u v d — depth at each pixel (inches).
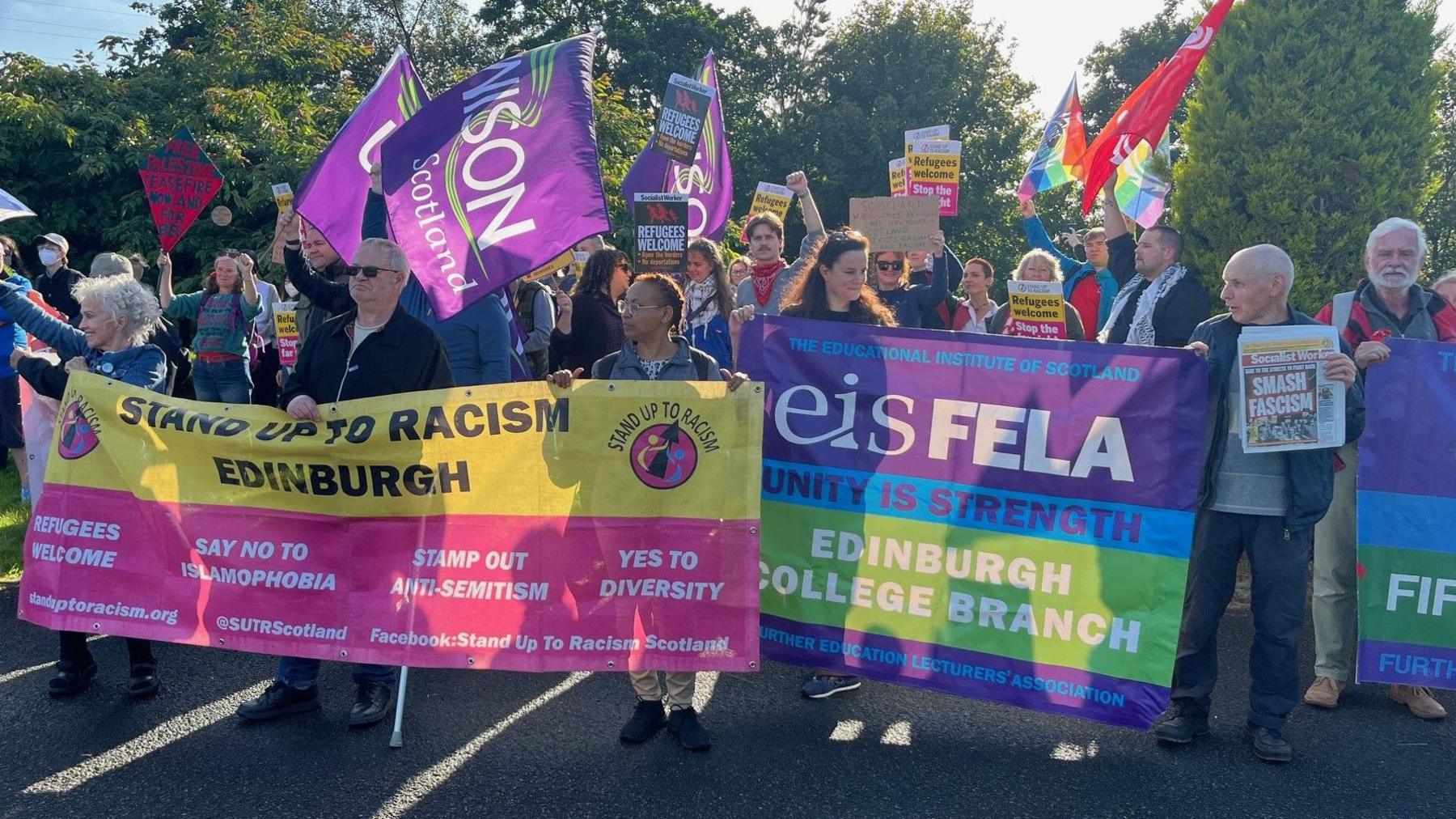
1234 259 156.3
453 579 153.8
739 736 160.7
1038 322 199.8
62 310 346.3
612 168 669.9
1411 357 169.3
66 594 159.0
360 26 1362.0
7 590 220.8
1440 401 168.9
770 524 166.1
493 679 183.5
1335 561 178.1
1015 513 158.7
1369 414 169.5
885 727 165.2
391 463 153.3
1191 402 153.6
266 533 156.3
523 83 172.1
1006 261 1364.4
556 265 236.5
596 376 164.1
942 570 161.0
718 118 315.9
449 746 155.1
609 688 179.8
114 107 573.3
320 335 164.6
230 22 683.4
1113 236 231.0
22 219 526.3
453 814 135.0
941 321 237.5
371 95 203.5
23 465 284.2
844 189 1328.7
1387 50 268.4
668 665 151.6
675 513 151.9
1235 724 169.3
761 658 166.9
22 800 137.0
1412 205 272.2
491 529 153.3
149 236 526.6
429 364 161.9
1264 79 274.8
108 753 151.0
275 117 568.1
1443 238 917.2
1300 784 148.4
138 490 157.8
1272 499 153.0
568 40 175.9
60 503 159.6
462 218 168.1
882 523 162.7
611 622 152.4
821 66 1425.9
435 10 1449.3
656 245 226.8
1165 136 279.6
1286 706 155.3
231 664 186.4
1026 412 158.4
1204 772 151.5
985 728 165.2
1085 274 271.1
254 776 144.6
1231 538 156.6
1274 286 153.2
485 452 153.0
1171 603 153.6
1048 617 157.5
